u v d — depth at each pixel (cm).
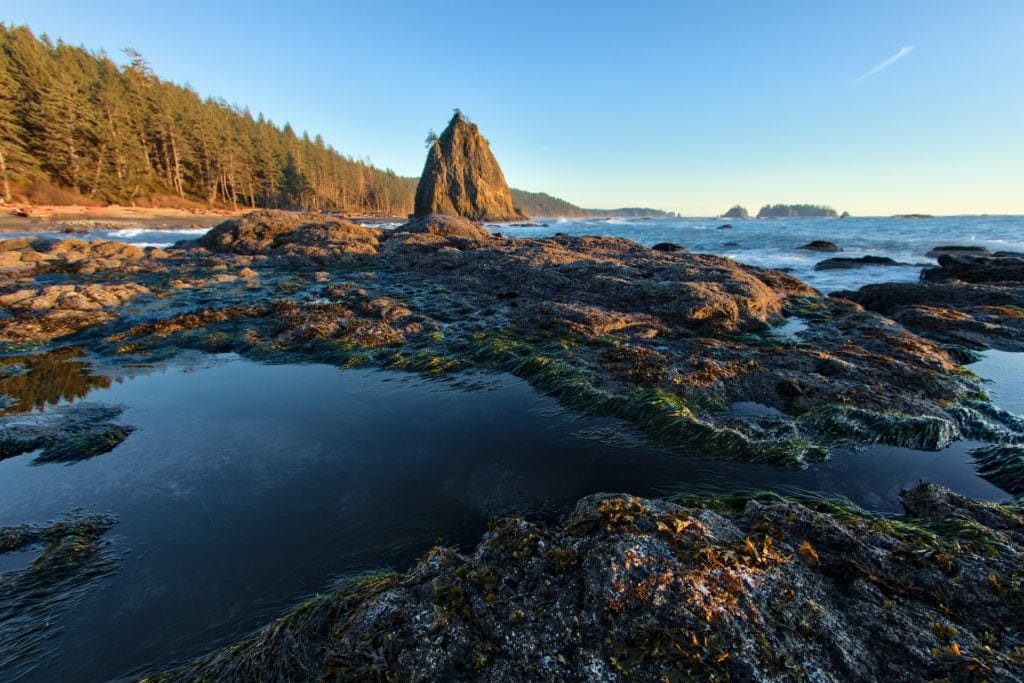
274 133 11762
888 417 720
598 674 290
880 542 405
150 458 650
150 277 1956
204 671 338
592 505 441
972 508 483
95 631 394
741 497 549
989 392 866
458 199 12288
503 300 1520
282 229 2880
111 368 1019
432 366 1002
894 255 3478
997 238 4856
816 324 1327
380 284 1825
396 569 455
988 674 285
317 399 859
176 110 8425
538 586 350
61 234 4003
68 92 6256
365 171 15038
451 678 296
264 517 531
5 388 906
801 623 318
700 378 884
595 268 1738
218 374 987
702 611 321
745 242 4719
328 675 309
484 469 627
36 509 544
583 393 838
